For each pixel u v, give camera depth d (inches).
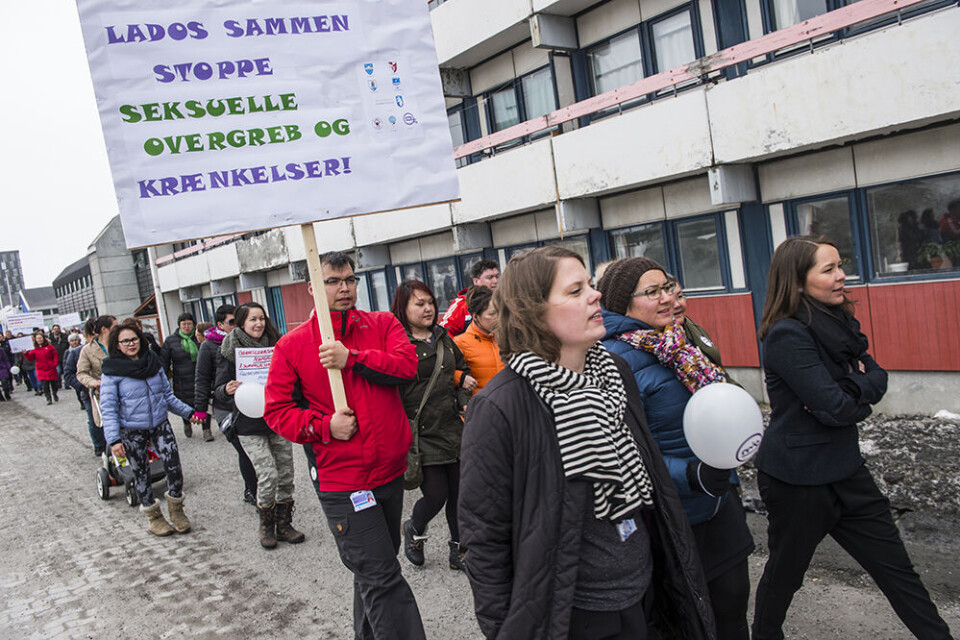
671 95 351.9
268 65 122.5
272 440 211.9
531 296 73.4
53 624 172.4
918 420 259.4
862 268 288.0
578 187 369.4
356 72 127.6
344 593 173.2
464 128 505.7
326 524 228.2
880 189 279.0
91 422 382.0
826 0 286.5
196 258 929.5
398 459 127.6
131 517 262.1
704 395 88.4
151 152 116.3
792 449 107.2
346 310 131.7
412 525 179.8
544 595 69.5
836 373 106.5
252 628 158.7
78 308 2203.5
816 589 144.1
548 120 382.3
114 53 114.7
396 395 130.8
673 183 356.2
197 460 345.7
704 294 350.6
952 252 261.9
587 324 73.2
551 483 71.1
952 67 230.1
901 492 190.2
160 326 1146.7
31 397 843.4
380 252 590.2
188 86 118.2
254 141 121.5
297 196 123.6
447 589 167.8
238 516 246.1
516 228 460.1
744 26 318.3
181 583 190.2
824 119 264.7
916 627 105.9
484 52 453.7
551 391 73.0
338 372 120.3
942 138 256.7
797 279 107.0
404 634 121.2
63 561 220.2
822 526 108.3
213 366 241.9
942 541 161.2
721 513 101.9
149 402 230.5
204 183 118.9
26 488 334.0
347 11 127.3
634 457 75.6
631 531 74.4
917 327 270.8
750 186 316.2
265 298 860.6
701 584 79.4
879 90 248.2
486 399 73.8
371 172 128.3
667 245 365.1
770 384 110.2
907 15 259.3
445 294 548.1
